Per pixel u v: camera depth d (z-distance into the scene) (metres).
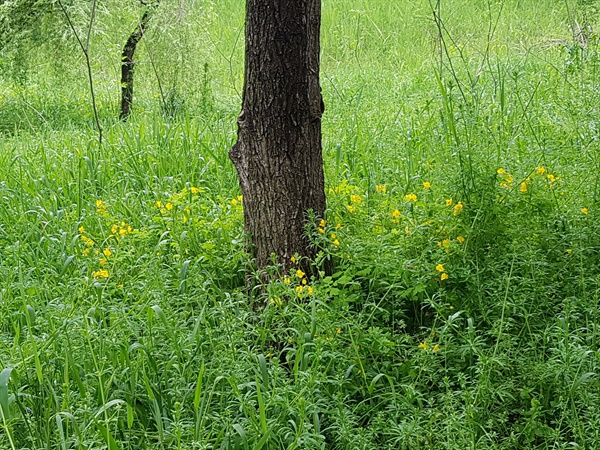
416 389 3.86
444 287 4.39
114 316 3.98
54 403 3.57
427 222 4.59
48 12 9.14
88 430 3.37
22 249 5.10
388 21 13.73
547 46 11.19
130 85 9.69
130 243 4.95
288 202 4.43
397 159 6.37
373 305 4.08
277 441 3.46
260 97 4.34
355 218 4.90
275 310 4.08
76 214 5.71
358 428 3.52
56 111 10.03
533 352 3.93
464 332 4.07
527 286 4.13
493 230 4.54
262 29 4.25
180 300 4.21
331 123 7.77
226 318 3.89
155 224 5.27
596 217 4.72
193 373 3.79
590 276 4.30
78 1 9.10
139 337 3.89
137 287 4.37
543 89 7.80
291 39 4.25
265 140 4.38
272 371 3.65
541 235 4.52
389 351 3.99
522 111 7.09
